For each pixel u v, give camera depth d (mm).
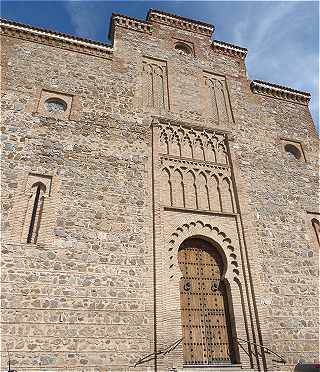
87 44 17797
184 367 11750
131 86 17328
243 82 20328
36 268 11531
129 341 11391
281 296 13875
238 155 17000
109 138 15219
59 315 11078
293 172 17781
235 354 12695
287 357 12719
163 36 20219
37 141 14031
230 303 13477
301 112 20766
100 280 12031
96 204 13391
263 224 15391
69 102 15797
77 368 10555
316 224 16766
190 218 14523
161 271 12766
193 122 17359
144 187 14453
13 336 10383
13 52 16297
